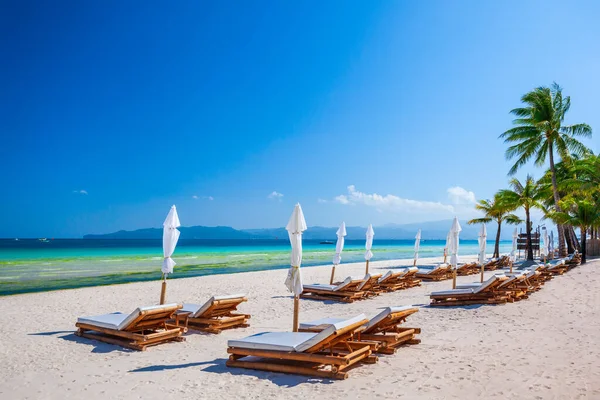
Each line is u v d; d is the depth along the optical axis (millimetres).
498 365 5590
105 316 7602
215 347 6801
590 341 6957
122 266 26641
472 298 11180
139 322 6820
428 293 13805
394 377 5109
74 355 6301
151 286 15789
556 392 4527
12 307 10969
